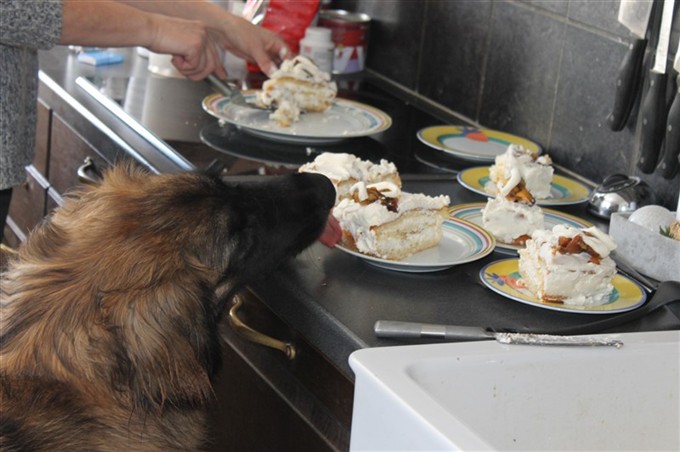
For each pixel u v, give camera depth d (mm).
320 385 1521
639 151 1963
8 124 2012
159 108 2332
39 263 1405
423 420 1020
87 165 2189
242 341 1761
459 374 1205
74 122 2375
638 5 1879
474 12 2453
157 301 1332
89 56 2686
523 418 1250
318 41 2748
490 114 2439
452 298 1495
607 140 2057
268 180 1583
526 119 2311
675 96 1802
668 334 1338
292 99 2305
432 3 2623
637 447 1312
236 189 1512
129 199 1438
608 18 2012
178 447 1441
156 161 2033
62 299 1352
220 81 2455
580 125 2131
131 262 1347
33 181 2676
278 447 1662
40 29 1848
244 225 1467
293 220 1534
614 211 1844
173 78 2641
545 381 1254
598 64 2059
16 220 2852
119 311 1320
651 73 1820
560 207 1924
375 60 2936
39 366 1348
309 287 1496
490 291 1528
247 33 2369
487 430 1231
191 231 1399
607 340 1287
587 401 1280
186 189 1458
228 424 1840
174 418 1433
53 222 1472
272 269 1538
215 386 1854
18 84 2014
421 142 2311
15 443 1290
